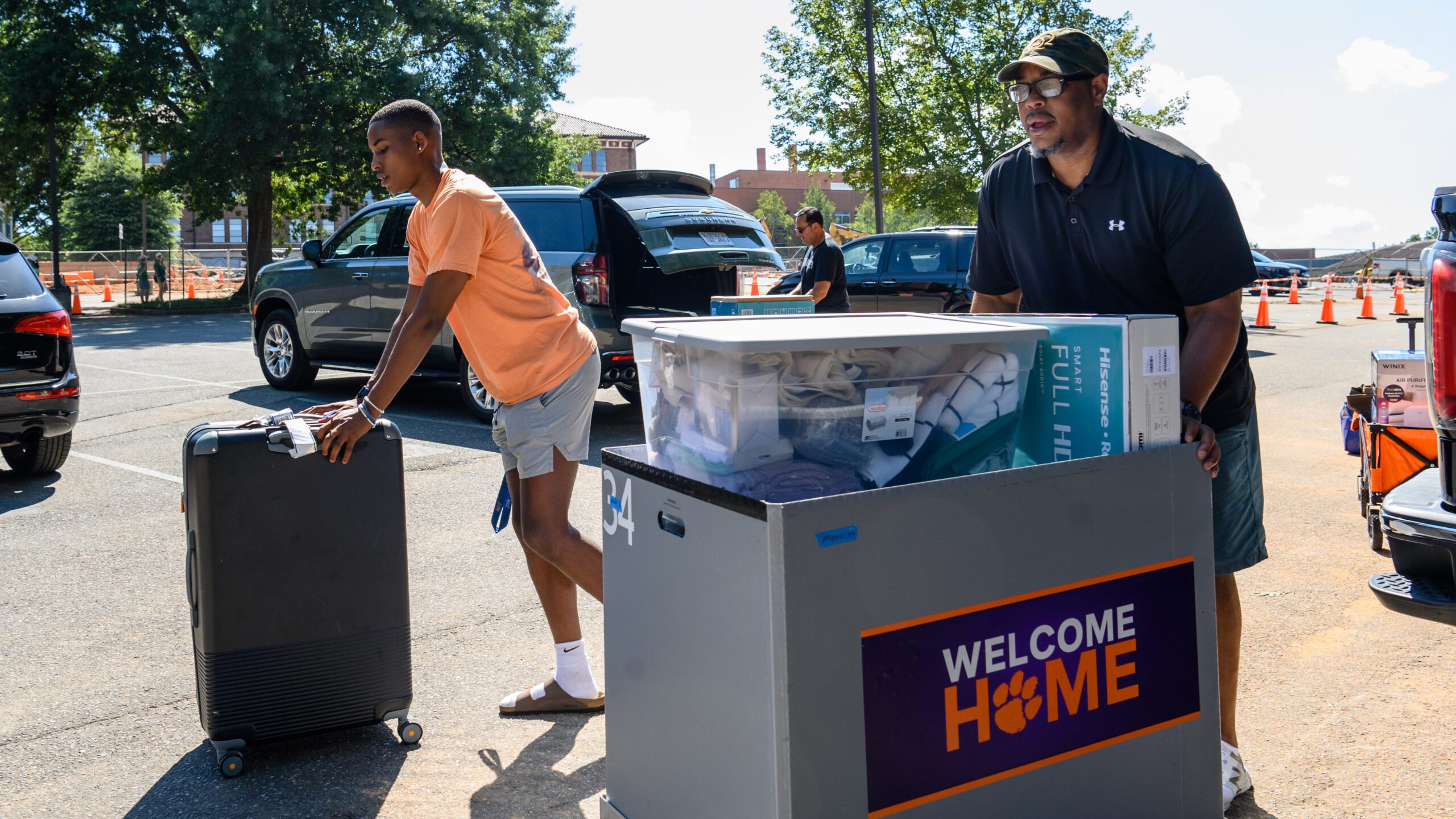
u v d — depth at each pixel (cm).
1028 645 183
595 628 400
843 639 165
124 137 3020
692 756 191
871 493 165
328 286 906
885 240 1110
